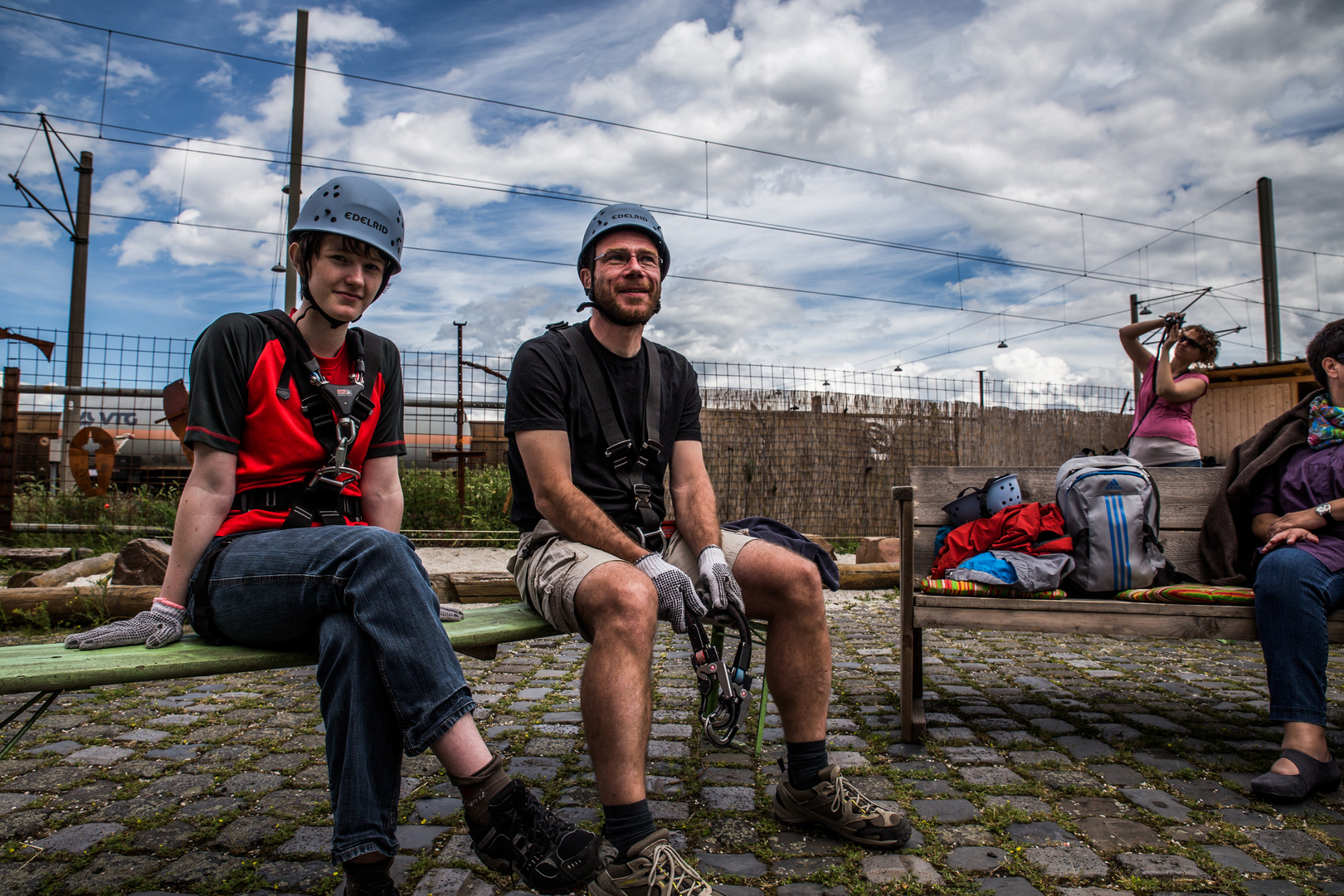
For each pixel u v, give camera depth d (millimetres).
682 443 2281
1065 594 2689
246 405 1722
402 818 2012
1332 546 2387
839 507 10094
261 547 1593
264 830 1938
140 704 3062
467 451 9836
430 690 1450
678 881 1514
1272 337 19453
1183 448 4320
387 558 1502
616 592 1650
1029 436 10930
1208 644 4312
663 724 2816
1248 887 1688
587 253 2182
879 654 3990
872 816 1861
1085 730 2730
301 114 11609
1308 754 2188
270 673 3639
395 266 1906
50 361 8148
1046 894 1652
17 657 1521
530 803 1477
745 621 1886
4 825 1970
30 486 8516
